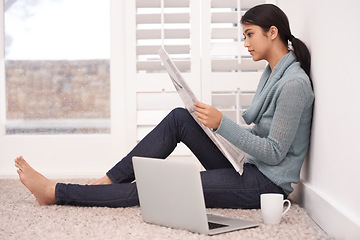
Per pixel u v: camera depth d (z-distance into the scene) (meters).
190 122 2.03
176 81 1.84
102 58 3.25
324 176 1.76
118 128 3.19
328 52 1.70
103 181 2.05
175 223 1.63
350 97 1.44
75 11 3.26
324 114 1.75
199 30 3.07
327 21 1.71
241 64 3.06
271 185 1.90
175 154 3.06
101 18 3.26
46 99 3.25
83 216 1.80
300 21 2.19
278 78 1.94
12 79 3.26
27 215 1.82
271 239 1.47
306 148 1.96
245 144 1.81
